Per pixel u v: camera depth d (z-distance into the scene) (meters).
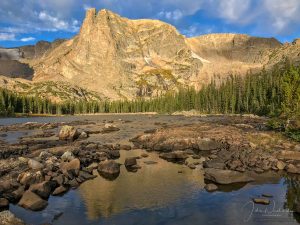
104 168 28.97
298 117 48.62
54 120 122.81
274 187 23.73
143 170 29.81
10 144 46.84
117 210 19.28
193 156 35.41
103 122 99.44
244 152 33.22
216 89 163.38
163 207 19.75
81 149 39.44
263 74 145.00
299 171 27.75
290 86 53.81
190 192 22.75
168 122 91.31
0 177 25.41
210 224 16.98
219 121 86.56
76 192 23.02
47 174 25.66
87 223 17.31
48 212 19.03
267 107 112.50
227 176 25.00
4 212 16.70
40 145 43.59
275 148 37.12
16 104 176.38
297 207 18.52
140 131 66.69
